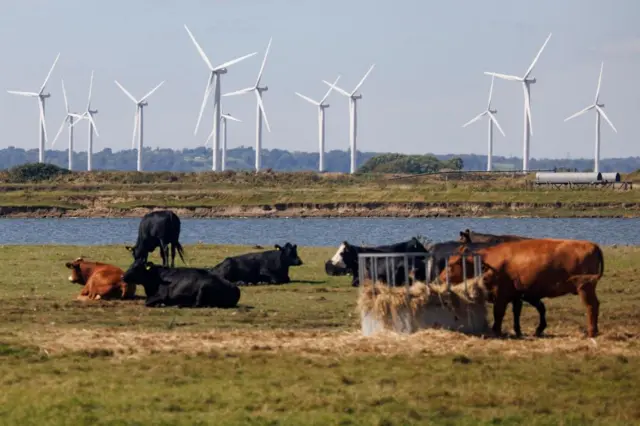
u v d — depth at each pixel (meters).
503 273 41.00
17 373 35.00
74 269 54.78
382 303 41.00
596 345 39.22
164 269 50.53
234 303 50.72
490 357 37.44
